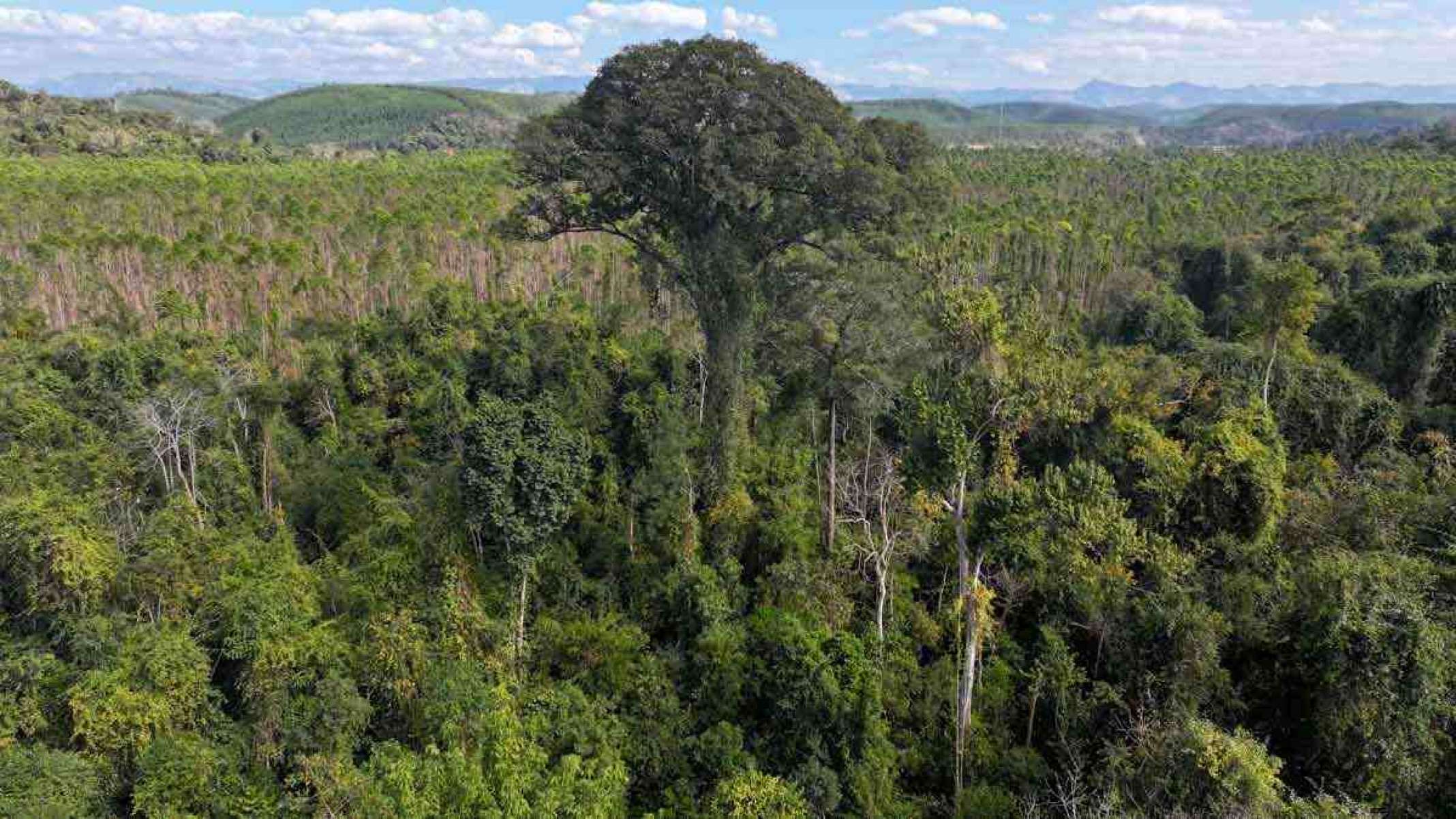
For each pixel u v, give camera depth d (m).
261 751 26.48
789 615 31.59
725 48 38.03
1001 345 38.41
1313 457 41.09
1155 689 29.92
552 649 32.22
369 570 32.81
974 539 30.89
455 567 31.73
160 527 33.72
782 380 46.75
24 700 26.17
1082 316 73.75
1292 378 44.91
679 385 46.72
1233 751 24.67
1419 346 49.16
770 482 42.19
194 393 44.09
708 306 41.34
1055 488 32.44
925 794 29.88
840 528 39.25
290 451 47.38
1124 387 40.84
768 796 24.84
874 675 29.58
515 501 30.84
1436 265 67.56
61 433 42.16
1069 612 33.69
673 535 38.28
